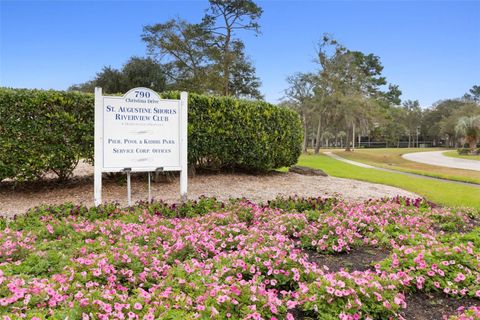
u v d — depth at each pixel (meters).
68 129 7.14
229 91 28.98
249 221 5.02
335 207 5.61
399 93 51.84
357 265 3.65
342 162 22.12
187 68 27.28
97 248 3.52
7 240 3.50
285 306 2.56
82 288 2.61
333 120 37.62
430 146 76.25
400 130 69.62
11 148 6.79
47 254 3.31
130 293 2.83
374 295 2.62
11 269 2.98
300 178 10.07
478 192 9.28
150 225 4.38
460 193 9.05
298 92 35.38
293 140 10.39
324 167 16.66
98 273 2.82
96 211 5.14
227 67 26.84
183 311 2.34
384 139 74.44
